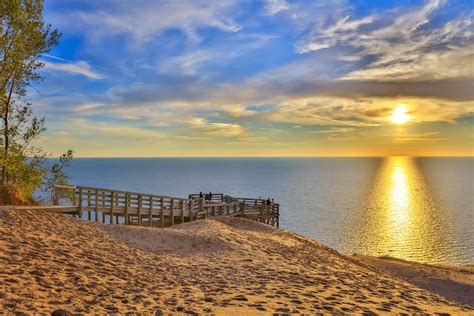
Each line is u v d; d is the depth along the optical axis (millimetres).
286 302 7328
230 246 14742
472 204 121062
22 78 23484
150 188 171625
